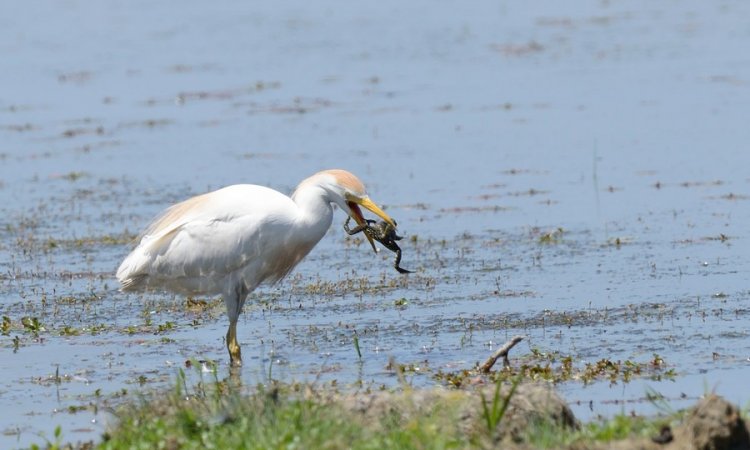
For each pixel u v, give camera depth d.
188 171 23.59
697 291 14.73
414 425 8.95
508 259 16.73
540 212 19.45
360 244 18.02
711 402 8.53
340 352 12.84
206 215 12.95
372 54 37.81
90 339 13.81
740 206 19.16
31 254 17.92
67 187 22.59
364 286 15.58
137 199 21.41
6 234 19.27
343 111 29.41
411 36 40.53
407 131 26.70
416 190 21.38
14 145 26.80
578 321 13.67
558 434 8.98
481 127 26.81
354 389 11.24
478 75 33.75
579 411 10.54
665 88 30.34
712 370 11.70
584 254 16.84
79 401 11.58
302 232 12.91
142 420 9.87
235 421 9.41
